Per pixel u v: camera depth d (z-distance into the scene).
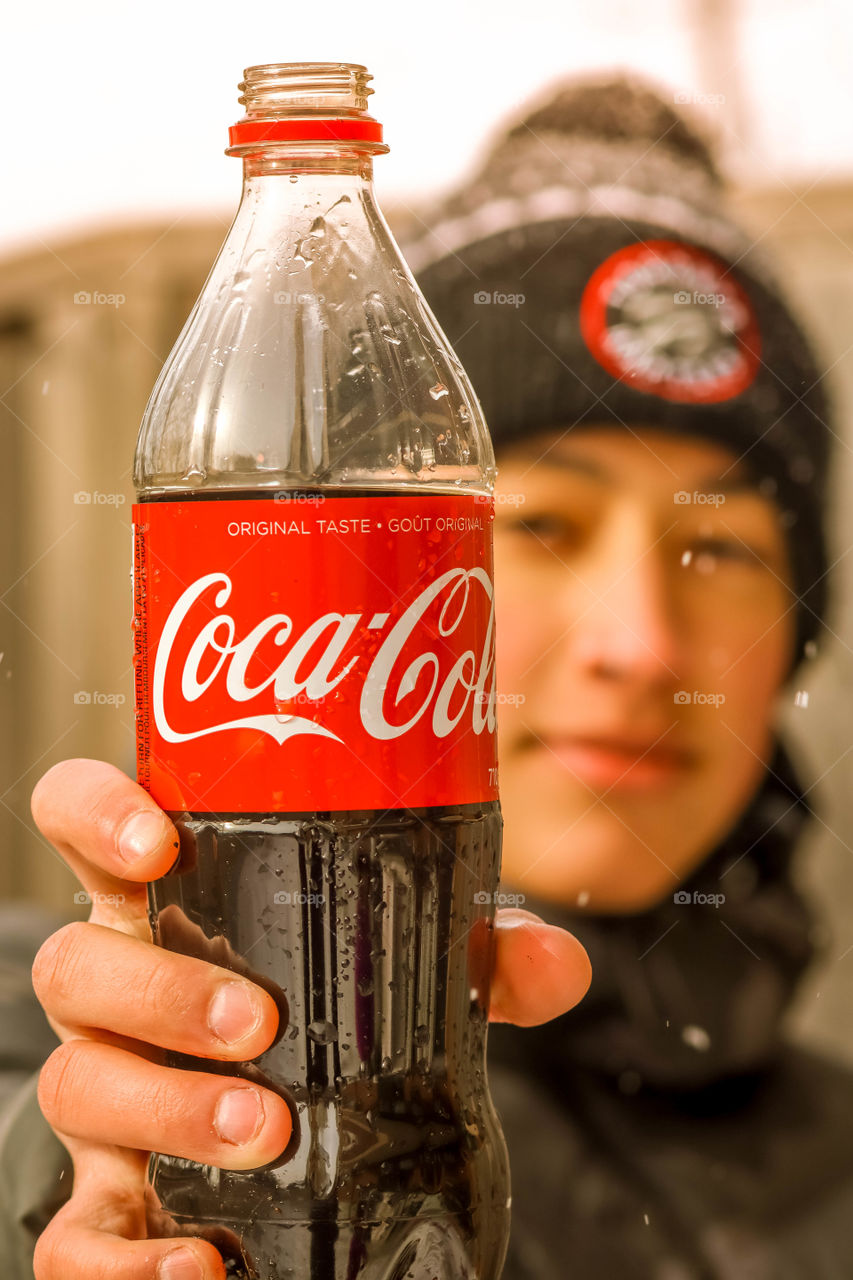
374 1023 0.46
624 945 0.78
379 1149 0.46
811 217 1.17
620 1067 0.78
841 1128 0.77
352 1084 0.46
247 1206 0.46
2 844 1.26
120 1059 0.46
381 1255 0.46
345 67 0.48
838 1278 0.72
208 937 0.46
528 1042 0.78
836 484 0.85
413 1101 0.47
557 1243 0.74
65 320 1.20
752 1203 0.75
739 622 0.75
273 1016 0.45
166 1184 0.47
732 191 1.04
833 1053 0.86
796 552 0.79
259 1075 0.46
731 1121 0.78
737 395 0.74
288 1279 0.46
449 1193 0.47
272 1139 0.45
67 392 1.22
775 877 0.81
